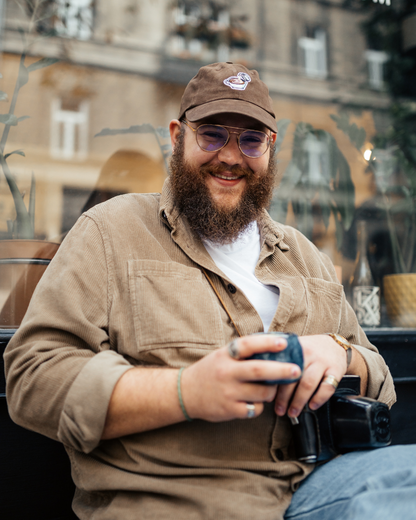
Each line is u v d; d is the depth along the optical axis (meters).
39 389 0.84
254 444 0.94
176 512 0.82
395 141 2.78
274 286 1.16
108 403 0.80
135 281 0.99
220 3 2.71
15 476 1.27
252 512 0.82
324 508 0.82
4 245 1.43
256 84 1.23
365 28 2.96
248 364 0.71
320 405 0.90
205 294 1.03
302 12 2.87
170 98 2.64
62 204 2.24
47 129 2.27
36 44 2.26
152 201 1.20
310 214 2.43
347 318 1.27
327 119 2.83
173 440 0.89
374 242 2.58
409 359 1.85
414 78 2.95
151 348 0.94
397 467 0.80
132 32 2.53
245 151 1.18
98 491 0.91
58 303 0.94
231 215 1.16
